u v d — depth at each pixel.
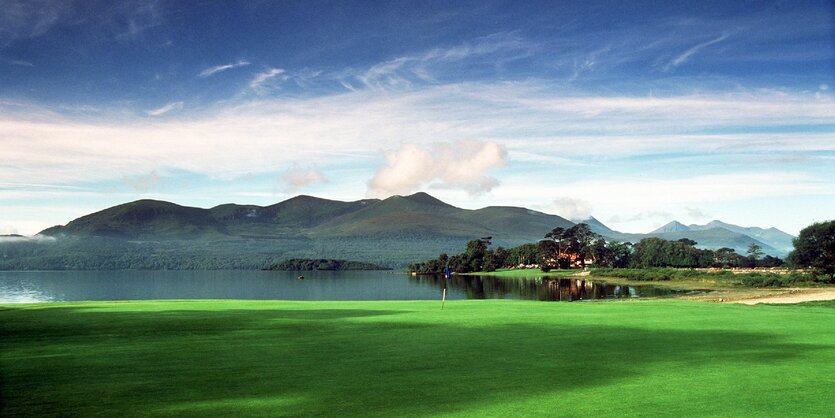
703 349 19.36
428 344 20.50
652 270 182.38
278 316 30.66
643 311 33.78
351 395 13.27
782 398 12.91
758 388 13.82
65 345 20.42
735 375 15.25
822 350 19.22
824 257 118.75
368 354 18.45
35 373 15.65
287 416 11.67
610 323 27.00
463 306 38.19
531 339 21.70
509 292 123.69
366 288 169.25
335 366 16.52
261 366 16.52
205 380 14.78
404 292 136.62
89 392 13.59
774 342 20.80
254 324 26.80
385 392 13.52
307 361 17.28
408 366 16.48
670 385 14.17
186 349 19.52
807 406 12.30
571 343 20.66
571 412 11.89
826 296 75.12
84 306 37.97
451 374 15.43
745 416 11.61
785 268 198.75
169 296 141.12
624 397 13.04
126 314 31.73
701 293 102.38
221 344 20.61
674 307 37.22
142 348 19.75
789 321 27.67
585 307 37.16
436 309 35.75
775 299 72.19
